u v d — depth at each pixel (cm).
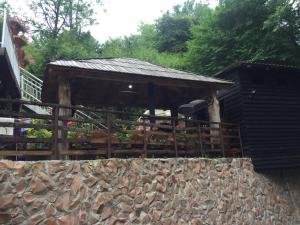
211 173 927
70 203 648
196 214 848
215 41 1933
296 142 1174
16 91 1013
